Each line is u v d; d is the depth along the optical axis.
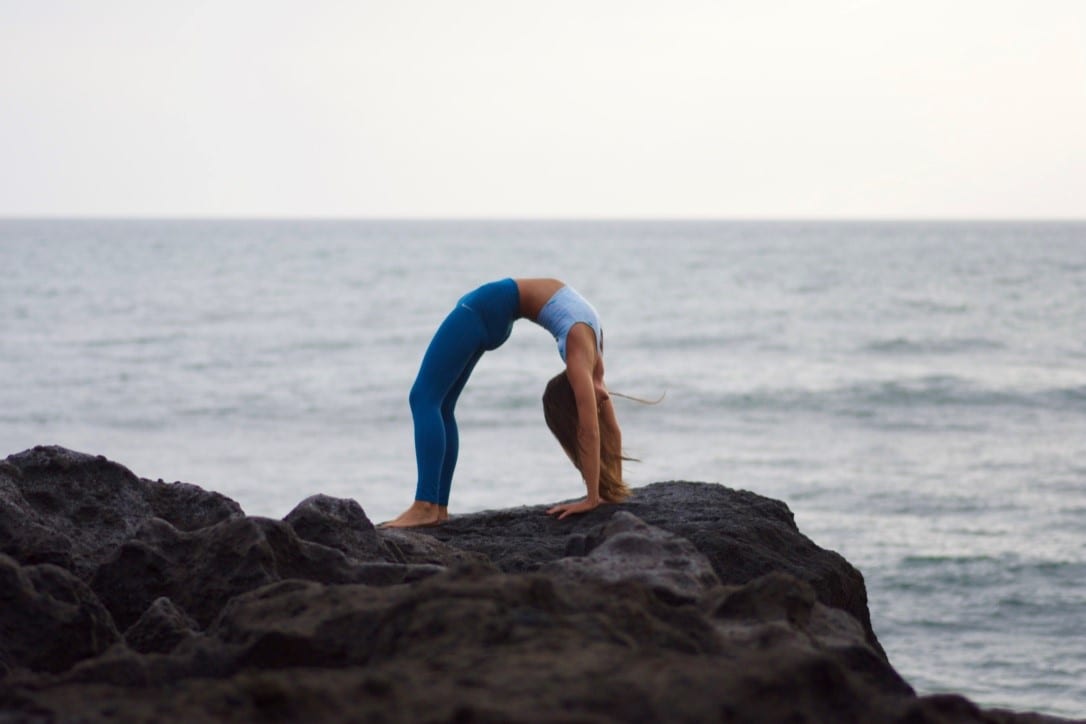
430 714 2.63
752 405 31.34
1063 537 17.44
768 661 2.98
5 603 4.03
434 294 72.44
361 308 62.41
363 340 47.47
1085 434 26.92
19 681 3.23
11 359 40.50
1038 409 30.50
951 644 12.79
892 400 31.91
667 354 42.91
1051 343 45.88
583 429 6.62
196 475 22.80
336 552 4.82
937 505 19.77
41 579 4.19
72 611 4.08
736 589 3.94
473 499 20.47
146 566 4.77
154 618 4.22
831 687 2.91
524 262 113.62
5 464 5.60
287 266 103.88
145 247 144.50
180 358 41.44
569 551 5.40
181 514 5.83
